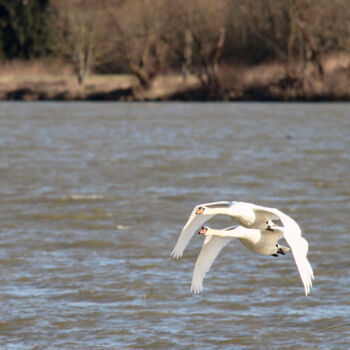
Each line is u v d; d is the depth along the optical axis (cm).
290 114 5006
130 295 1233
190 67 6384
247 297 1227
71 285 1286
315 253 1481
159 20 6266
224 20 6319
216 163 2722
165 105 6019
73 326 1102
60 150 3109
